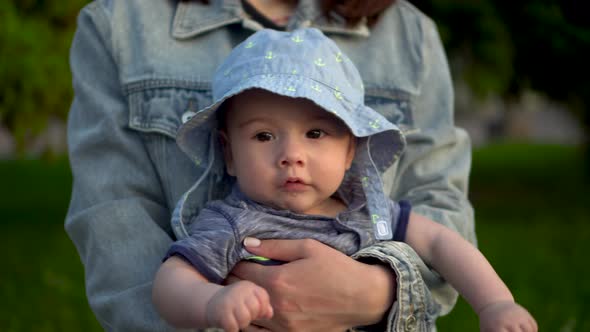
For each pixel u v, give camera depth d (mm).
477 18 8203
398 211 2018
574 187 12414
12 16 7008
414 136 2172
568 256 7348
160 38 2102
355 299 1784
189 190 1938
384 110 2160
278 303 1764
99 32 2104
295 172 1847
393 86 2170
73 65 2139
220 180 2043
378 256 1839
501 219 9836
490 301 1844
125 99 2066
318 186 1885
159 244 1943
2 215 10227
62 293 5863
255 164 1874
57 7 7379
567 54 8828
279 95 1876
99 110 2047
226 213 1873
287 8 2211
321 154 1881
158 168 2045
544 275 6520
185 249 1779
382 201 1959
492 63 8320
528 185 12781
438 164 2191
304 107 1876
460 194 2176
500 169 14914
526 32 8867
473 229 2197
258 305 1570
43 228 9172
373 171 1974
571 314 5207
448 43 8094
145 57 2076
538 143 23641
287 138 1869
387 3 2182
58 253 7555
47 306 5496
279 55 1887
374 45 2205
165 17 2129
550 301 5586
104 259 1924
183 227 1890
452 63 8383
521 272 6652
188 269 1757
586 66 8922
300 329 1793
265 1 2207
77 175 2031
